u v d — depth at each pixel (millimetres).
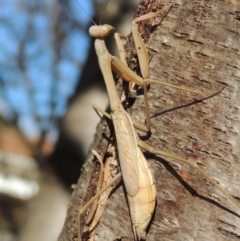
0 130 786
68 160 435
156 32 240
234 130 222
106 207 238
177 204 224
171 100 232
